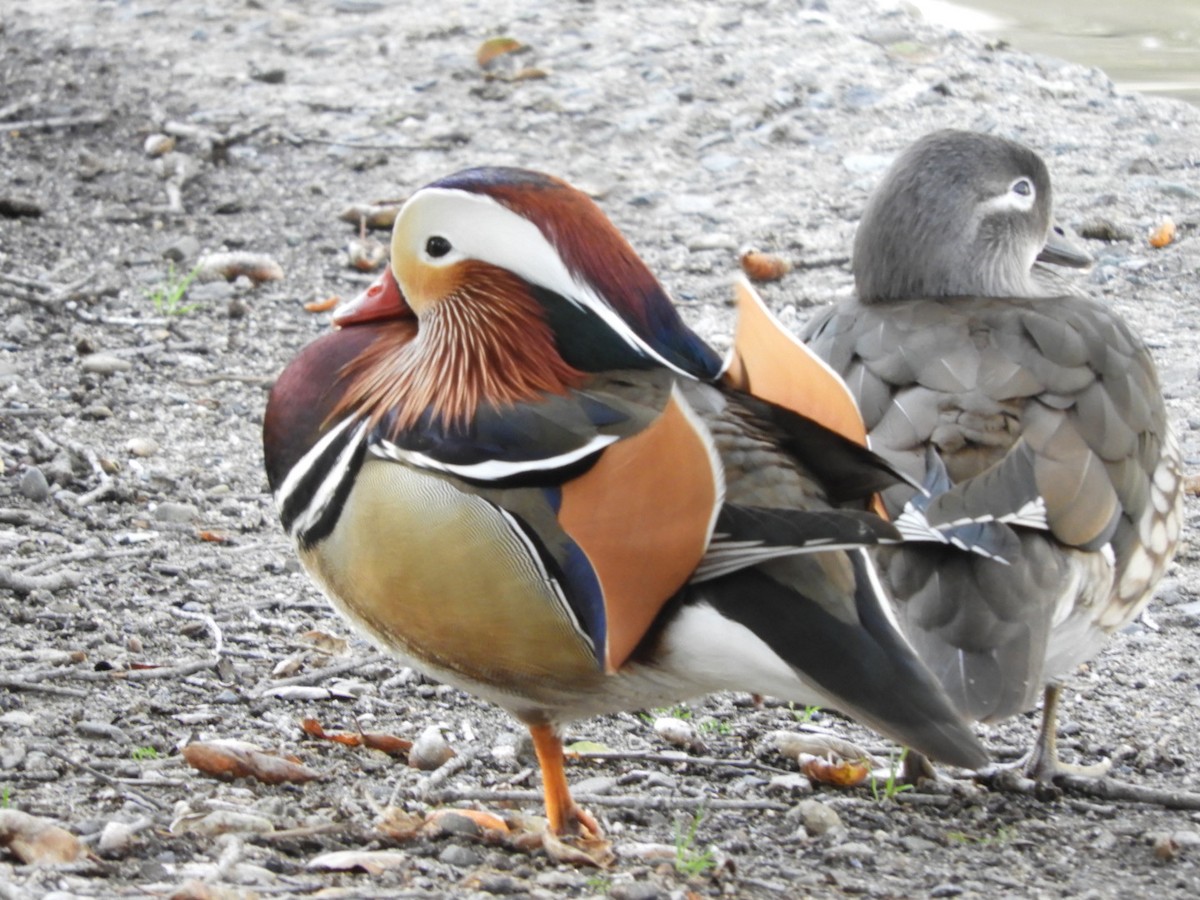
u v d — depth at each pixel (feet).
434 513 22.67
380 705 30.42
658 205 54.60
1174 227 52.21
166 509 37.14
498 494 22.47
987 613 24.26
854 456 22.11
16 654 30.42
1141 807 28.04
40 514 36.55
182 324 46.75
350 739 28.66
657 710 30.78
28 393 42.11
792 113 59.98
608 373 23.38
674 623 22.02
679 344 23.40
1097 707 32.24
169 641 31.89
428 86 62.03
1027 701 23.56
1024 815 27.58
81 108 59.11
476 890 22.18
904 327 28.71
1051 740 29.19
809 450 22.56
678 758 29.22
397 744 28.60
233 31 66.64
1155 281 49.93
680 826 25.91
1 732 27.45
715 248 51.98
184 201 53.88
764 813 26.84
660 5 68.95
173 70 62.64
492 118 59.82
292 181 55.52
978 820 27.17
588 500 22.02
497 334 23.45
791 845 25.41
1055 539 26.21
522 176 23.66
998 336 28.25
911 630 24.22
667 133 58.70
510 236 23.34
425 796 26.50
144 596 33.60
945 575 24.56
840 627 21.34
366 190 55.01
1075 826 26.89
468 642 23.09
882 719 20.75
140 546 35.76
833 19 67.31
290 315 47.93
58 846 22.25
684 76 62.44
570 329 23.35
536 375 23.31
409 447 23.17
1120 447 27.73
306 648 32.17
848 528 20.51
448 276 23.73
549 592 22.33
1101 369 28.40
